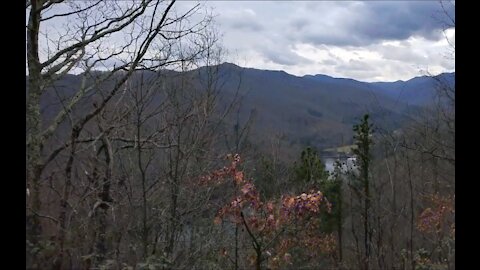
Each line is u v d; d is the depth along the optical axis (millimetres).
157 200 4941
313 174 9055
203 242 5434
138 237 4414
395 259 7141
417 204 7730
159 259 4254
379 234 7316
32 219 3318
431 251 7113
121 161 4695
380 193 7582
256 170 6930
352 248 9141
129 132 5027
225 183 5672
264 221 5453
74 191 3879
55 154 3996
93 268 3627
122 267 3939
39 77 4551
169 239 4895
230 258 5977
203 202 5457
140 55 5309
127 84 5062
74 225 3625
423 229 7219
